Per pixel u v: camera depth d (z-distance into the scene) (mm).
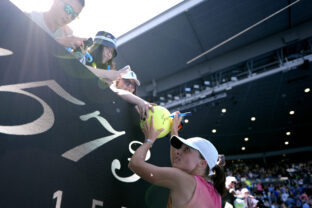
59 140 708
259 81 13273
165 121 1204
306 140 23000
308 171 17172
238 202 3094
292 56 12180
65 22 1115
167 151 1386
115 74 1203
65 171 695
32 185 586
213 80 13891
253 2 10188
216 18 10914
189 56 13055
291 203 10500
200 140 1150
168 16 10977
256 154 25672
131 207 958
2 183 525
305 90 14547
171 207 1001
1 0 638
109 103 1009
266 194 13102
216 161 1136
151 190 1137
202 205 934
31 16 1052
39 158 626
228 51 12789
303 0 10023
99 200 797
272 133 21344
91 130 858
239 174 21016
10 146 566
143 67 13852
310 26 11094
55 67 766
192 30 11539
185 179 963
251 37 12016
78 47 1245
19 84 633
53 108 718
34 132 636
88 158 803
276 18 10961
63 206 655
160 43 12297
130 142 1085
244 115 17875
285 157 24500
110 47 1453
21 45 663
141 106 1136
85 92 879
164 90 14578
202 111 16578
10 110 592
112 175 904
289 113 17797
